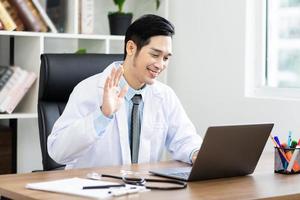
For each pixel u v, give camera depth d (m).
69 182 1.89
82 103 2.35
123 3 3.82
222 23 3.61
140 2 4.09
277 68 3.46
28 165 3.76
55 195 1.73
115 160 2.42
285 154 2.18
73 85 2.76
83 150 2.20
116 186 1.83
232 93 3.55
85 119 2.16
